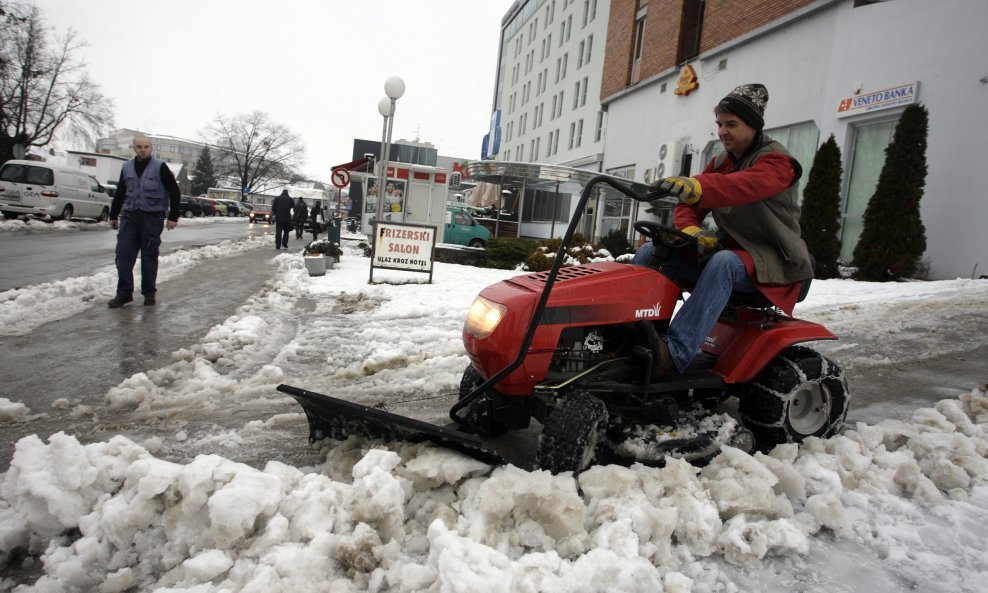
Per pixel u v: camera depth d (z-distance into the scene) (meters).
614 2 29.00
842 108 14.96
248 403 4.11
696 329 3.11
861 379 5.12
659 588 2.11
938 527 2.67
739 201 3.11
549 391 2.93
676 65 22.80
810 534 2.65
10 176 20.41
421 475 2.63
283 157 84.44
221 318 6.93
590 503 2.58
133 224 7.16
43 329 5.88
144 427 3.61
